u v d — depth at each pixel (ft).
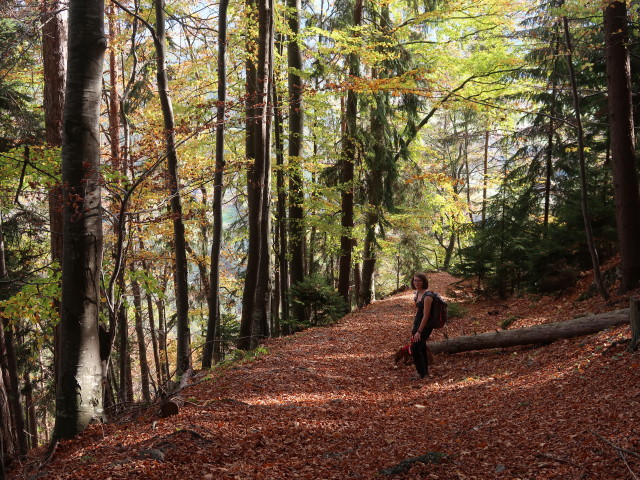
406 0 61.67
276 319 59.98
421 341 28.68
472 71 61.46
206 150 54.85
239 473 14.83
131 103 45.57
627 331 25.17
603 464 13.07
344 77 52.85
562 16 36.45
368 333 44.98
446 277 100.78
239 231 65.72
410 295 77.97
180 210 33.94
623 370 20.18
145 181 30.12
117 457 16.14
